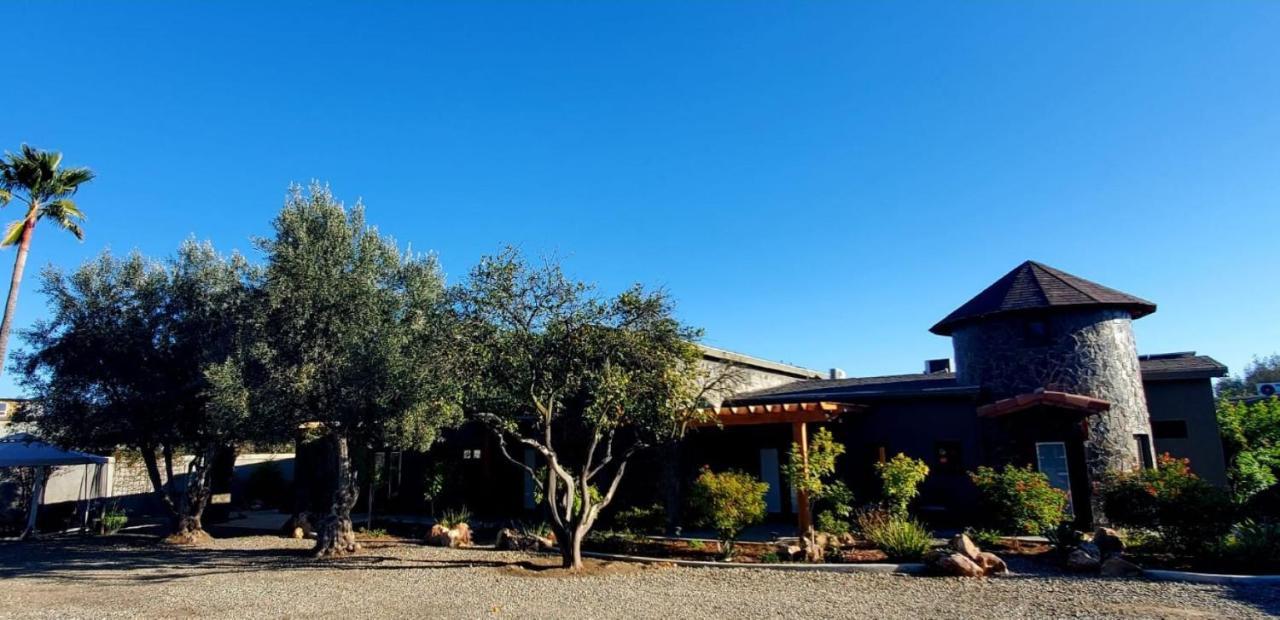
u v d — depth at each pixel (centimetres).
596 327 1222
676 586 1083
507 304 1195
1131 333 1694
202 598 1066
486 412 1255
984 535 1299
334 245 1429
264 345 1348
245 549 1678
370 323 1401
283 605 1006
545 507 1658
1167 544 1153
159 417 1783
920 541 1195
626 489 1758
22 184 2008
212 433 1630
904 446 1709
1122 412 1602
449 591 1079
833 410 1510
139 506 2617
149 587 1166
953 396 1673
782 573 1162
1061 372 1630
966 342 1791
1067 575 1071
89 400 1795
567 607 955
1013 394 1672
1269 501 1545
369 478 1961
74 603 1045
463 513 1894
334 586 1141
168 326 1805
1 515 2209
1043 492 1286
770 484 1858
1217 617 809
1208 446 1772
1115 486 1229
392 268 1501
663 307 1241
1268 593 917
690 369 1300
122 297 1814
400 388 1334
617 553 1398
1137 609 854
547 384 1246
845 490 1466
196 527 1877
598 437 1293
